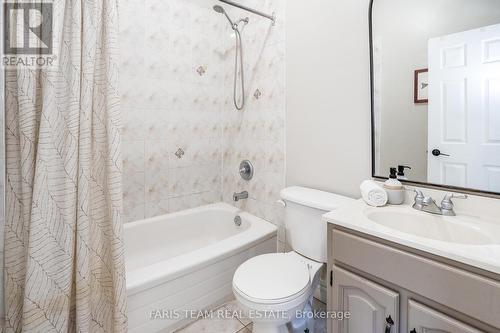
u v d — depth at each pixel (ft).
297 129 5.69
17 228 3.36
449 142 3.66
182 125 7.01
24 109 3.18
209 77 7.38
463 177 3.57
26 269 3.18
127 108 6.07
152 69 6.36
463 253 2.46
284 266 4.39
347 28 4.70
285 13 5.71
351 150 4.80
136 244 6.24
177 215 6.90
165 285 4.45
